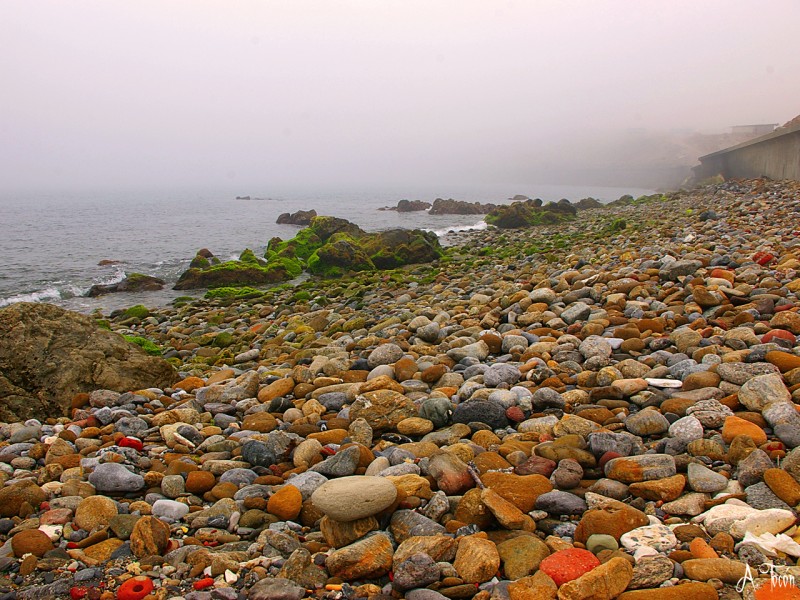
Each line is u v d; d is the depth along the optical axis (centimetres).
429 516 392
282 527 394
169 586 338
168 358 1156
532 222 3850
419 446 490
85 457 530
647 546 334
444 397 589
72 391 717
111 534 398
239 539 393
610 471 422
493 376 634
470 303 1212
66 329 779
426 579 322
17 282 2323
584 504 388
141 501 445
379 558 341
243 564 353
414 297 1595
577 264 1460
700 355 627
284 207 8650
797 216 1596
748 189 2889
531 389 605
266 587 324
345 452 467
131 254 3200
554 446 463
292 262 2559
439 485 421
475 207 6225
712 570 308
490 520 382
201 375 927
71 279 2408
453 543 350
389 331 1008
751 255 1082
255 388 734
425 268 2319
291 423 607
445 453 446
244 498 435
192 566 355
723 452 428
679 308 816
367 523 375
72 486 460
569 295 995
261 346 1196
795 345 616
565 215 3984
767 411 460
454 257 2566
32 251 3309
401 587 322
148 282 2264
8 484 474
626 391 559
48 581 350
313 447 509
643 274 1070
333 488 374
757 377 497
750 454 404
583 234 2630
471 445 485
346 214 6331
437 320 1012
